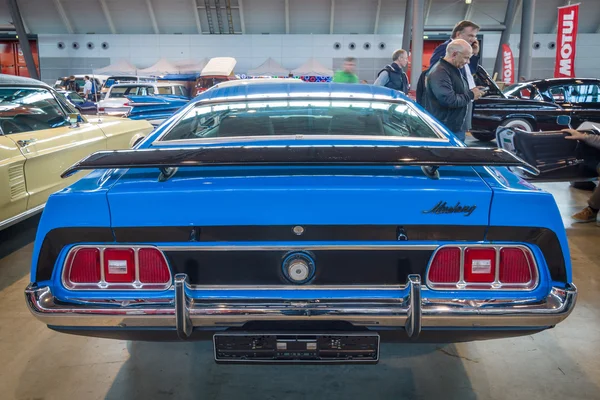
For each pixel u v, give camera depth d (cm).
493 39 2845
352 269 157
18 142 361
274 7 2783
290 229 153
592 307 287
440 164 153
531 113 897
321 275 157
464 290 157
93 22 2856
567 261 157
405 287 156
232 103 246
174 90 1342
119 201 153
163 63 2434
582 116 906
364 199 151
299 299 154
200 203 152
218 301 154
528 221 153
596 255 372
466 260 157
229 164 153
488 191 153
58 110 434
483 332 159
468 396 204
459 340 165
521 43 2034
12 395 204
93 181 174
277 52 2872
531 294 157
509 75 2158
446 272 158
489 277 158
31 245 400
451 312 150
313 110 238
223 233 153
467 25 431
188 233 154
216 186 157
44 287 158
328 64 2881
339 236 153
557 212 155
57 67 2900
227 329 157
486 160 158
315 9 2791
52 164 394
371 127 227
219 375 220
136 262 157
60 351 241
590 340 250
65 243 157
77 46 2873
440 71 377
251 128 225
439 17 2828
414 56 1633
